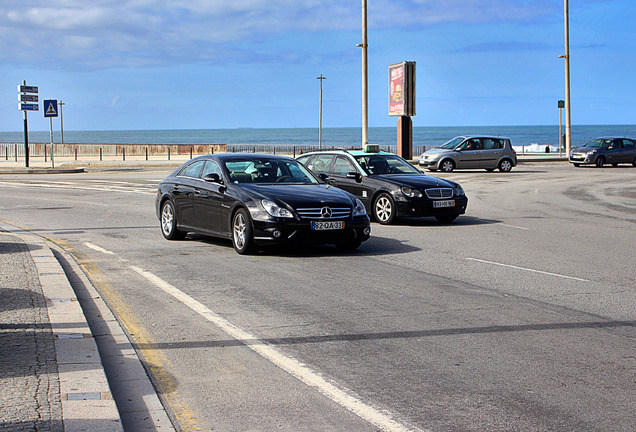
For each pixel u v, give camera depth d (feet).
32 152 199.72
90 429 12.52
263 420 13.84
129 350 18.35
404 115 118.73
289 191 34.27
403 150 119.55
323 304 23.58
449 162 106.93
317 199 33.53
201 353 18.25
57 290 24.09
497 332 20.12
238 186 34.99
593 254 34.71
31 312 20.99
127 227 45.32
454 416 13.94
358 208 34.50
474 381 15.99
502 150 108.78
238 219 34.09
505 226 46.73
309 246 37.17
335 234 33.32
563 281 27.71
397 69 119.44
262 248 36.35
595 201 65.05
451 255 34.24
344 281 27.53
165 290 25.86
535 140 462.60
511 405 14.51
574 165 128.06
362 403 14.70
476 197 68.90
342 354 18.11
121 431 12.50
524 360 17.53
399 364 17.26
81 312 21.13
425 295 25.00
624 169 118.52
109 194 70.85
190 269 30.17
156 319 21.71
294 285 26.73
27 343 17.79
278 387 15.74
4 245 34.58
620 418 13.79
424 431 13.23
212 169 37.40
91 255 33.96
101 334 19.85
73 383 14.89
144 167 130.62
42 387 14.61
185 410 14.40
